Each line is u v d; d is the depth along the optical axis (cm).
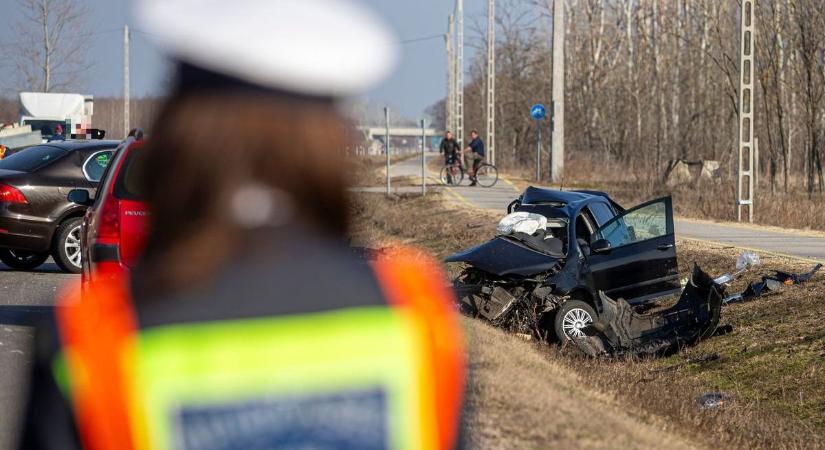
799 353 2466
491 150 11175
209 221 325
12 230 2992
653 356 2577
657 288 2756
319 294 327
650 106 10769
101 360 313
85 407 312
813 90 7675
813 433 2011
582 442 1131
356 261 343
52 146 3150
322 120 326
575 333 2550
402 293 341
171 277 322
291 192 329
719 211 5553
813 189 7412
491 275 2619
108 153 3153
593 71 12706
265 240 327
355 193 336
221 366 314
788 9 8162
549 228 2758
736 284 3241
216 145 321
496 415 1164
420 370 333
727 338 2689
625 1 13025
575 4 14138
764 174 9594
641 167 9094
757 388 2348
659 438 1269
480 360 1460
